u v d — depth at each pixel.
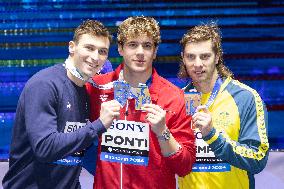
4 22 12.12
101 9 13.78
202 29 2.07
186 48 2.09
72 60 1.92
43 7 13.80
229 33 11.28
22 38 10.65
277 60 9.08
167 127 1.93
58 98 1.88
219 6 14.49
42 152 1.80
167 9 13.91
